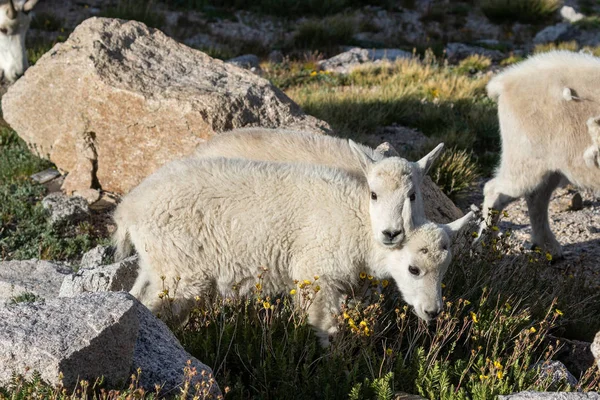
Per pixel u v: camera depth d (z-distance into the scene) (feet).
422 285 16.31
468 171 32.45
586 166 24.35
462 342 18.24
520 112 24.88
